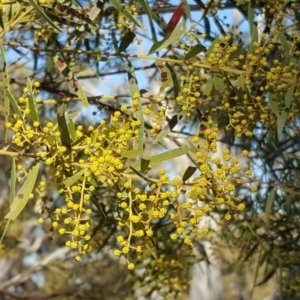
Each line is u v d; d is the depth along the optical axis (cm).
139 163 81
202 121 103
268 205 133
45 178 150
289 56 97
